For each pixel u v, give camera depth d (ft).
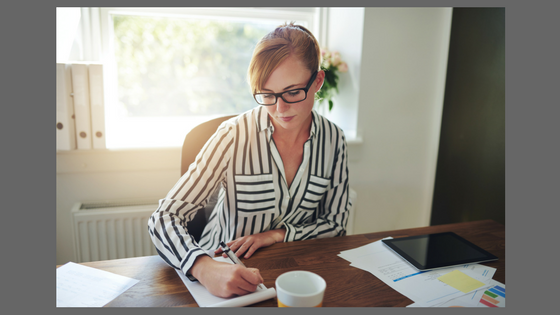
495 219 5.60
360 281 2.63
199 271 2.52
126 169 5.42
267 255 3.02
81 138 4.99
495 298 2.44
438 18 6.27
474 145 5.98
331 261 2.93
